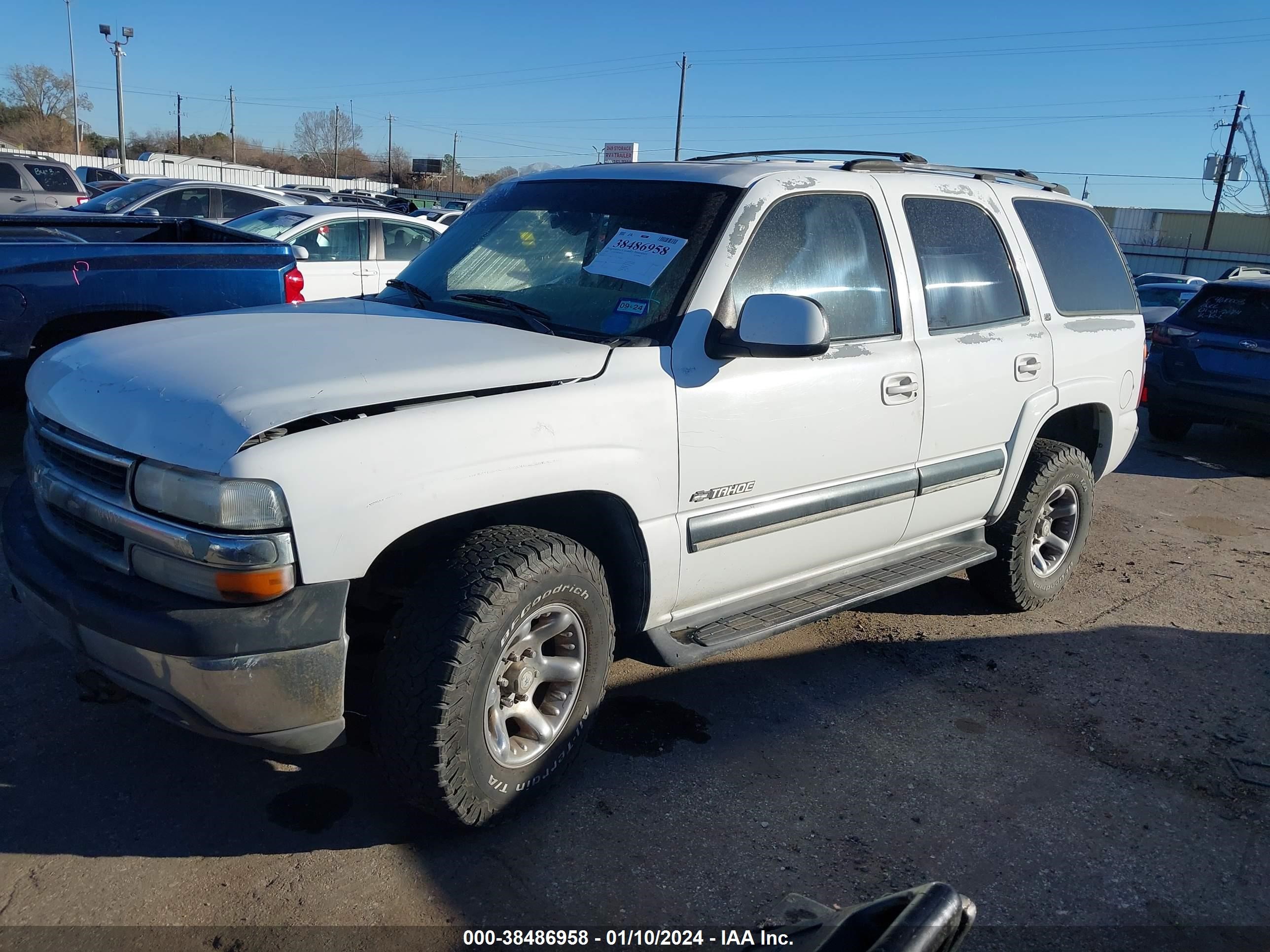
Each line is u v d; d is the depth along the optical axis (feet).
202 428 8.13
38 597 8.91
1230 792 11.52
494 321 11.19
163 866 9.07
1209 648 15.66
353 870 9.18
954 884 9.59
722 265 10.96
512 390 9.39
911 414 12.90
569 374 9.80
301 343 9.70
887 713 12.91
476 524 9.93
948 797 11.07
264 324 10.58
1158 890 9.71
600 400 9.82
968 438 13.94
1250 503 25.20
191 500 7.97
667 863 9.58
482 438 8.96
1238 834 10.72
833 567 13.07
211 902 8.66
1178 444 32.32
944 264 13.70
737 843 9.96
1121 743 12.51
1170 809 11.11
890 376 12.52
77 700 11.68
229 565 7.91
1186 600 17.79
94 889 8.71
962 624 16.05
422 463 8.58
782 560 12.09
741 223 11.22
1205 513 24.00
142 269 19.29
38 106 244.63
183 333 10.22
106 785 10.18
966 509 14.51
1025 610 16.52
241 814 9.89
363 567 8.35
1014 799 11.11
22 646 12.75
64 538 9.17
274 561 7.98
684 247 11.07
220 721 8.25
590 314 11.00
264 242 21.08
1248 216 182.09
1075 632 16.01
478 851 9.56
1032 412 14.87
